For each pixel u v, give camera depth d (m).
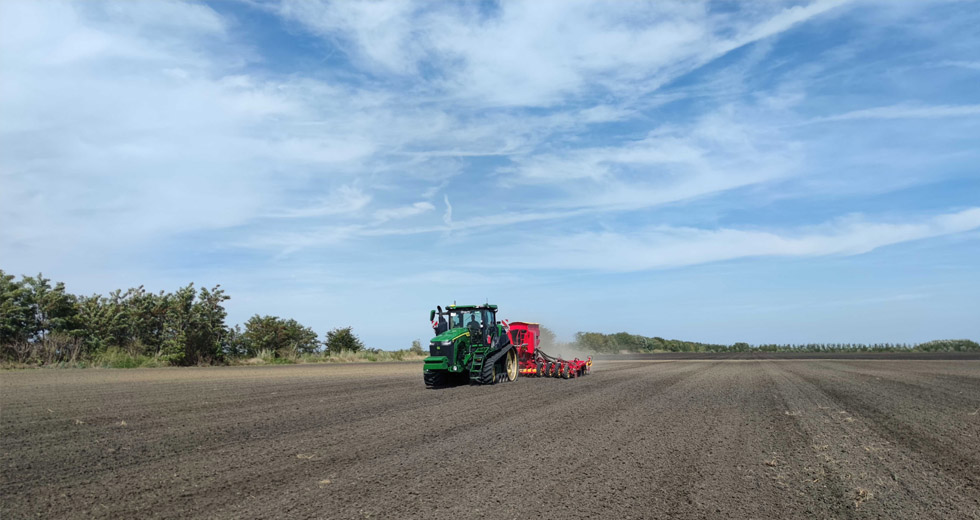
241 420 10.72
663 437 9.23
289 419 10.92
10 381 18.83
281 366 33.25
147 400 13.63
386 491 6.04
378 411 12.16
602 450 8.19
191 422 10.44
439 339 17.91
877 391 17.02
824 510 5.55
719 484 6.45
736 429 10.07
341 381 20.50
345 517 5.20
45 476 6.55
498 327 20.30
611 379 21.78
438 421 10.78
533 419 11.09
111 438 8.84
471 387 18.12
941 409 12.82
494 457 7.70
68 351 28.75
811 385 19.17
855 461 7.61
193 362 32.38
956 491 6.21
